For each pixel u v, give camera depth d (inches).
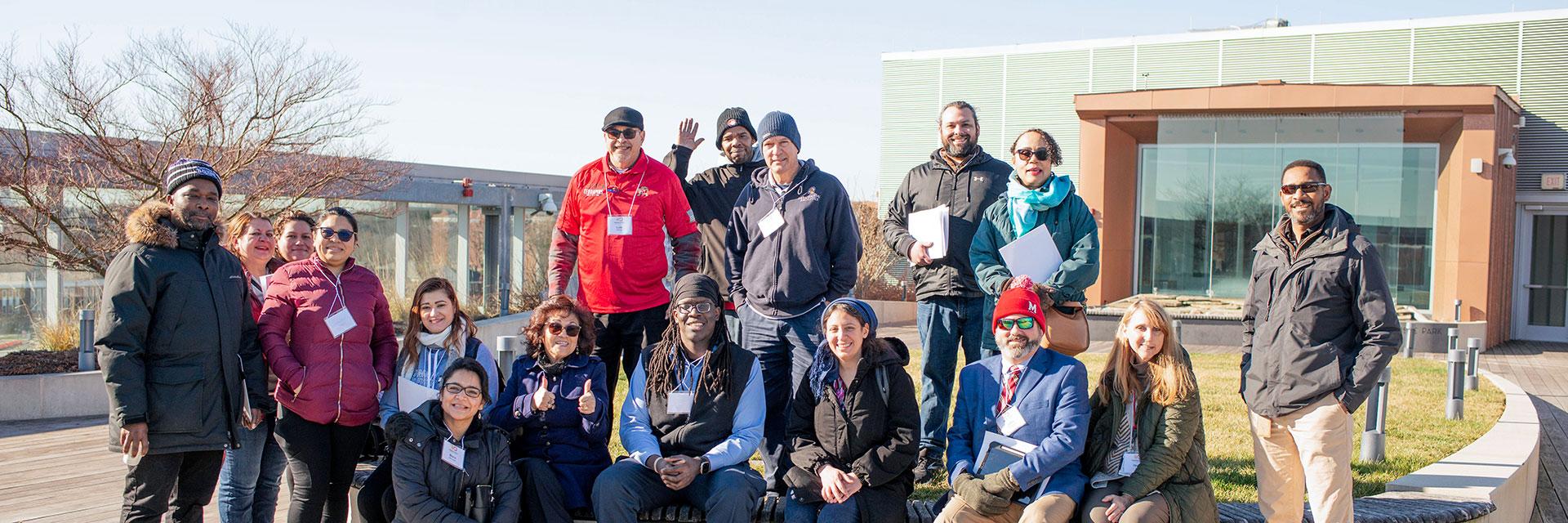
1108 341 636.1
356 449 174.4
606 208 205.6
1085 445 168.7
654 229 206.7
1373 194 663.1
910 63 924.6
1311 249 164.4
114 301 149.2
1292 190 164.1
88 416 375.2
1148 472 159.0
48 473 273.1
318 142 480.1
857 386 168.4
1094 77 865.5
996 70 896.9
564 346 179.3
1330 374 160.6
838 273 198.4
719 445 174.6
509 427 179.3
